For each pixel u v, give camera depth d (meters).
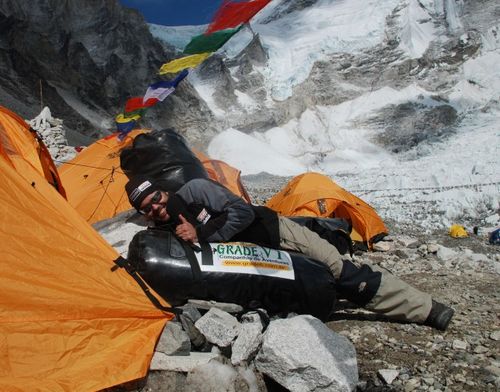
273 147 110.31
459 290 7.15
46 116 24.30
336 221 8.82
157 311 4.76
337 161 105.31
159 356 4.57
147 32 113.94
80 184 11.57
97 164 11.86
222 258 5.34
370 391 4.45
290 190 11.93
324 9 144.50
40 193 5.11
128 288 4.83
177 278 5.19
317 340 4.51
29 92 78.94
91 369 4.30
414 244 11.23
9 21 85.31
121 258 5.02
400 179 23.98
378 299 5.67
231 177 12.54
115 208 10.97
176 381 4.43
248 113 116.06
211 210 5.46
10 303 4.43
